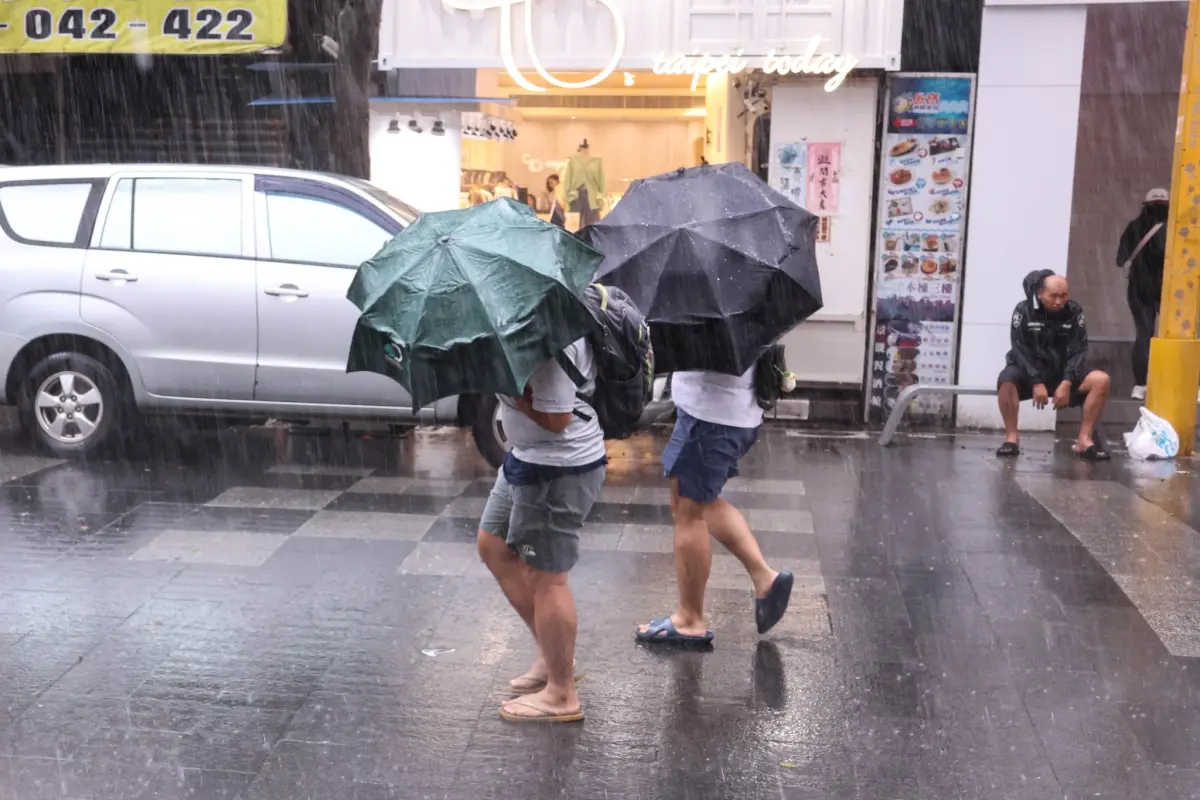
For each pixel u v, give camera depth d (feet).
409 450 30.60
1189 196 31.01
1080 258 53.11
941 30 34.83
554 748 13.92
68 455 28.12
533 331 12.19
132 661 16.25
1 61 40.50
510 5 34.35
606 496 26.08
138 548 21.36
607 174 44.21
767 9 33.81
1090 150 51.78
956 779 13.33
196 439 31.19
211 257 27.45
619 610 18.69
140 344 27.40
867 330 35.86
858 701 15.35
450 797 12.75
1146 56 47.70
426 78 36.24
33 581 19.43
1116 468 29.99
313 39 39.19
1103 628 18.07
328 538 22.26
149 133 41.14
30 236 27.76
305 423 33.50
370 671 16.11
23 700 14.94
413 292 12.39
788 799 12.84
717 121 38.73
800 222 16.11
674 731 14.43
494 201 13.61
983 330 35.24
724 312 14.98
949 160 34.81
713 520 17.02
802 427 35.24
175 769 13.25
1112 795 13.01
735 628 17.94
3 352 27.66
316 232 27.50
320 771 13.28
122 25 36.11
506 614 18.38
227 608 18.42
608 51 34.40
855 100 34.73
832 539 22.84
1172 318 31.53
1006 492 26.99
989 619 18.43
